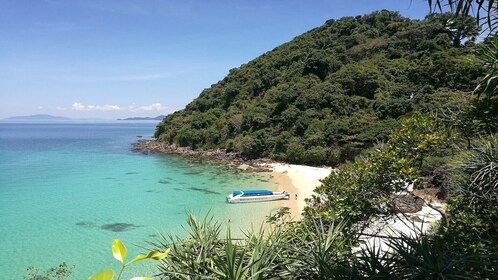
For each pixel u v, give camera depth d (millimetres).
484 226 6305
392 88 59938
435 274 4293
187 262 5500
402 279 4359
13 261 19766
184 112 94688
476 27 5102
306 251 5809
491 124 6500
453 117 7172
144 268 18266
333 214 7262
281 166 53781
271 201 33594
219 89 97125
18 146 91250
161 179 45000
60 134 158375
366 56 76000
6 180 43812
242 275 4934
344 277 4738
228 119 75750
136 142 105062
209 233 6180
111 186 40625
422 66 60781
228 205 32219
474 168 6664
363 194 7410
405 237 5133
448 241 6285
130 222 27047
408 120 7934
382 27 86500
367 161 8195
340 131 54438
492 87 5570
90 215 28828
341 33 89062
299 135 59844
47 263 19531
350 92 64750
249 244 5910
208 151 70688
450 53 60312
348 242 6387
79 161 61500
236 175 47656
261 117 67125
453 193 7418
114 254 2051
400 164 7164
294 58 86000
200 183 42438
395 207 7746
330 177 8516
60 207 31234
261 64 95250
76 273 18266
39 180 44031
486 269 4418
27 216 28438
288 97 67000
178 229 25344
